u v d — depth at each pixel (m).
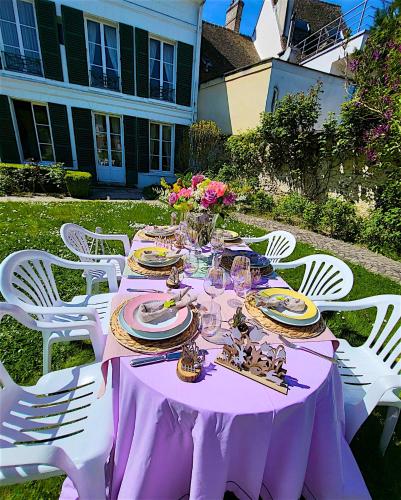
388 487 1.54
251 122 9.42
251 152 8.85
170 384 0.98
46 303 1.93
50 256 2.05
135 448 1.04
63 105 8.60
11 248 4.05
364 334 2.88
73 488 1.24
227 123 10.51
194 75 10.21
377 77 5.89
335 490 1.16
